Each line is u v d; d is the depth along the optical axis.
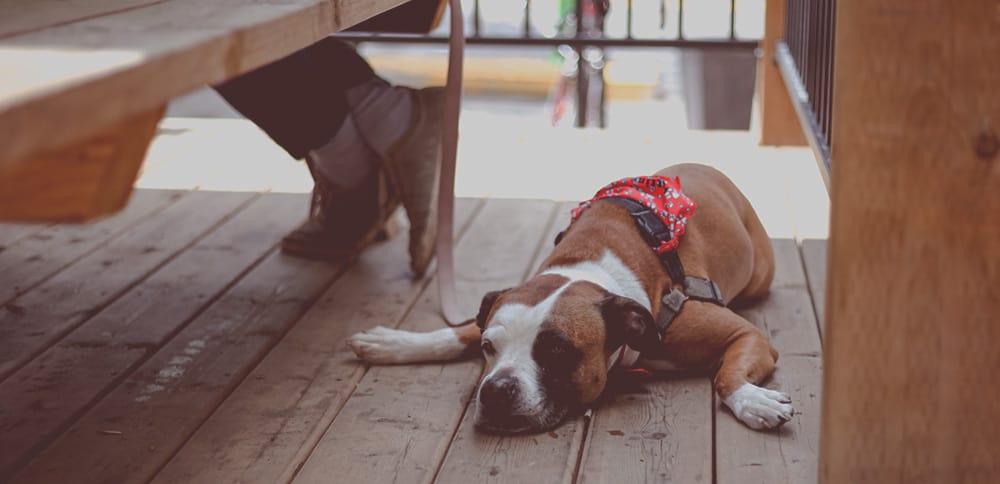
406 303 3.40
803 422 2.51
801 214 4.12
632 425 2.53
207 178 4.79
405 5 3.83
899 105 1.75
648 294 2.74
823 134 3.66
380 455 2.42
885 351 1.82
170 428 2.58
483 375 2.85
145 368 2.94
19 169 1.19
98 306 3.38
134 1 1.89
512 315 2.54
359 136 3.56
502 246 3.88
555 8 11.73
